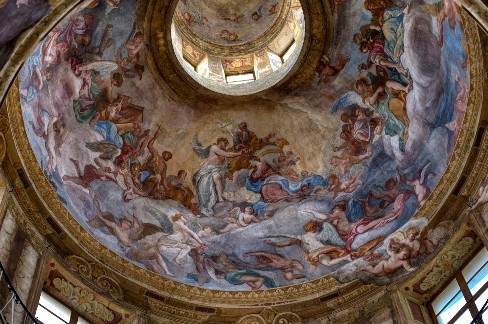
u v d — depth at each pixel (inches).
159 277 775.1
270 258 816.3
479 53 683.4
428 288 732.0
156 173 836.6
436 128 757.9
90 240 743.7
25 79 700.7
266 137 869.8
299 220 834.2
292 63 857.5
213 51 951.6
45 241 695.7
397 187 794.2
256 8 946.7
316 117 854.5
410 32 765.3
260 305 776.3
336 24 815.7
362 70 821.9
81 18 754.8
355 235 801.6
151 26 811.4
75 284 703.7
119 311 723.4
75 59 771.4
